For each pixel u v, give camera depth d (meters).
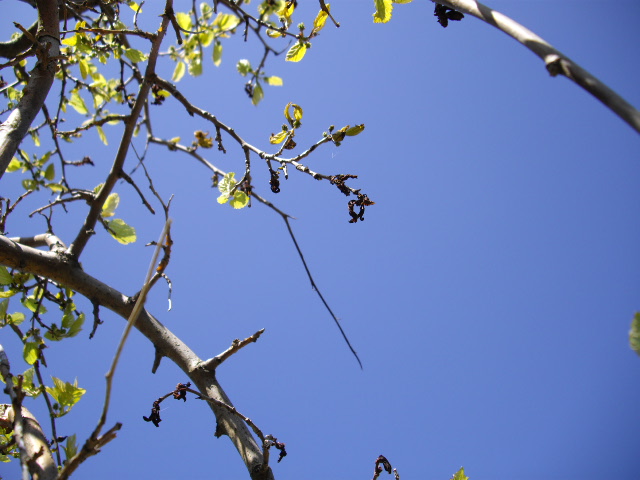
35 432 1.02
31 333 1.26
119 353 0.86
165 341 1.17
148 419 1.09
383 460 1.09
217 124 1.24
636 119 0.70
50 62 1.20
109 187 1.24
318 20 1.20
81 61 1.47
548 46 0.83
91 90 1.53
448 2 0.93
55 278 1.19
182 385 1.10
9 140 1.13
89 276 1.20
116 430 0.91
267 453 1.04
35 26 1.38
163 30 1.23
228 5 1.32
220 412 1.10
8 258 1.16
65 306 1.29
